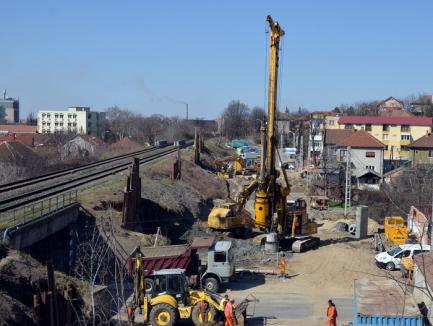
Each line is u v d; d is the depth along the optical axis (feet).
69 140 359.46
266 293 110.52
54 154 288.10
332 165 249.55
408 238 152.05
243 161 318.65
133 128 610.24
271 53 140.77
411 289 97.35
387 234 159.74
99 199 147.13
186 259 108.99
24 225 97.55
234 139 634.43
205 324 85.81
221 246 112.78
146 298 87.56
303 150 375.45
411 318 75.10
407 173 225.35
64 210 116.37
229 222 157.99
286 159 406.41
